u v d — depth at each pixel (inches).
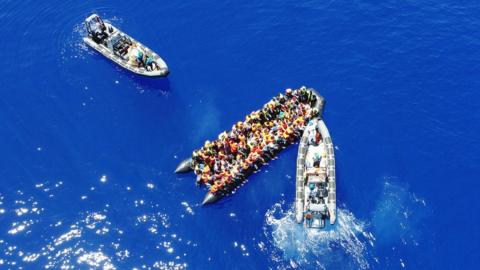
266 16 2319.1
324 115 1968.5
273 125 1877.5
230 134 1851.6
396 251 1619.1
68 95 2063.2
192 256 1619.1
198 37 2255.2
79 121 1984.5
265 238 1651.1
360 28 2252.7
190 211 1722.4
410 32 2229.3
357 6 2337.6
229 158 1814.7
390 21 2273.6
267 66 2143.2
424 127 1929.1
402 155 1856.5
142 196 1763.0
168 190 1777.8
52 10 2357.3
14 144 1910.7
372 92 2036.2
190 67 2149.4
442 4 2340.1
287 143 1871.3
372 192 1759.4
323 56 2164.1
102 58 2174.0
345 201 1733.5
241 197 1753.2
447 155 1854.1
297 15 2316.7
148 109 2020.2
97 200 1752.0
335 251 1615.4
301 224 1665.8
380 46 2185.0
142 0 2397.9
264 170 1819.6
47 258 1612.9
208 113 2003.0
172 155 1881.2
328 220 1660.9
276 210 1715.1
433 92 2030.0
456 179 1792.6
